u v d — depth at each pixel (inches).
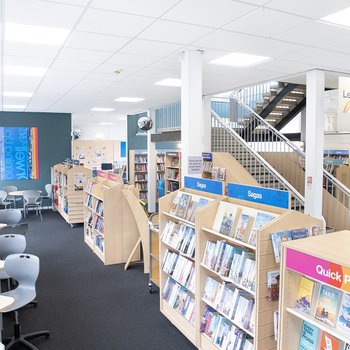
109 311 176.6
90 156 758.5
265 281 105.3
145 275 226.8
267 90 385.4
